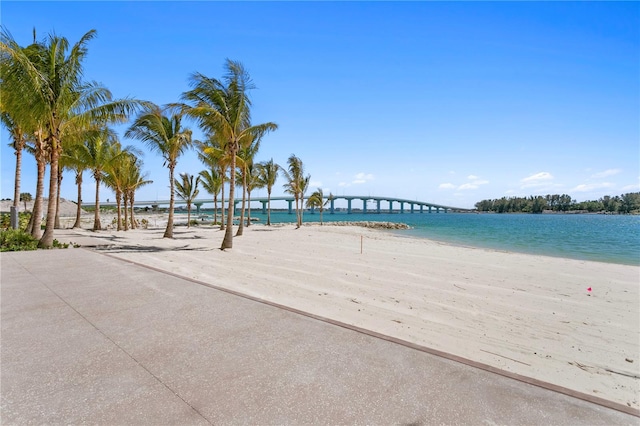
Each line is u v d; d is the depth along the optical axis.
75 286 5.68
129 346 3.17
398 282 8.35
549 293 7.75
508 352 4.42
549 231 36.38
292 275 8.77
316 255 12.91
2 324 3.77
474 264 11.62
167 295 5.08
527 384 2.52
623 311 6.45
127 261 8.44
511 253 15.55
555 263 12.45
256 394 2.34
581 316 6.11
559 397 2.35
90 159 25.36
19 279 6.23
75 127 13.45
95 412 2.12
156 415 2.09
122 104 13.45
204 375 2.61
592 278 9.63
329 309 5.80
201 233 25.69
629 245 21.31
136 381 2.51
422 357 2.96
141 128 18.70
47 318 3.99
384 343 3.26
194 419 2.06
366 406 2.21
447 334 4.94
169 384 2.47
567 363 4.18
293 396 2.32
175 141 19.52
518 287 8.25
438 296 7.14
